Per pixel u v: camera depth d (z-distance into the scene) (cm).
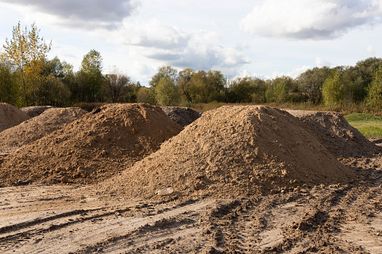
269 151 1172
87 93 5744
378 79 4556
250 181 1083
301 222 851
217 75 6738
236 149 1166
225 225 841
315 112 2186
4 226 817
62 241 748
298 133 1333
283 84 6322
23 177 1286
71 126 1569
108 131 1504
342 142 1981
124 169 1327
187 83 6681
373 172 1459
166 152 1236
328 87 5369
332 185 1167
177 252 700
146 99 5800
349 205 1022
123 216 891
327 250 727
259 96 6644
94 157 1388
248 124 1231
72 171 1315
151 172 1159
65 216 898
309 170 1195
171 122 1706
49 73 5694
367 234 822
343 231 838
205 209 938
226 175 1098
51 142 1469
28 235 778
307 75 6981
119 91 6081
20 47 3697
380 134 2852
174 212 920
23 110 2995
